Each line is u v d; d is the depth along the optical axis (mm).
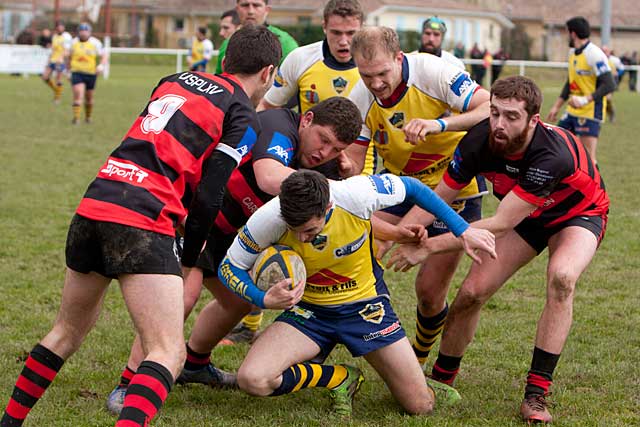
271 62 12172
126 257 10414
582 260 12711
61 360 11367
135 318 10484
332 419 12781
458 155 13281
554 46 199125
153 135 10938
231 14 23047
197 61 72875
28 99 66875
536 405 12711
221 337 14016
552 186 12594
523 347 16219
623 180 35125
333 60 16516
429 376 14602
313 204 11156
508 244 13602
